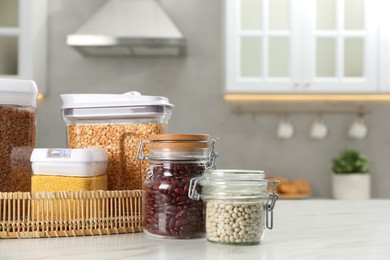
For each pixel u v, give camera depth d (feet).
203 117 11.57
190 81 11.59
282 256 2.56
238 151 11.53
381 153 11.55
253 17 10.37
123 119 3.59
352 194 10.59
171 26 10.19
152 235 3.17
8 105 3.48
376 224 3.89
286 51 10.35
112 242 2.99
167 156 3.13
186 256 2.55
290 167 11.51
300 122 11.54
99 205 3.29
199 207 3.14
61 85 11.46
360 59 10.39
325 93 10.44
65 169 3.29
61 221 3.21
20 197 3.15
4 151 3.46
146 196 3.20
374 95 10.75
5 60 10.29
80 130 3.65
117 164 3.60
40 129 11.37
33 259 2.47
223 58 11.00
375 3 10.34
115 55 11.36
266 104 11.54
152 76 11.56
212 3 11.66
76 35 9.86
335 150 11.53
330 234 3.35
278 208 5.12
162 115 3.58
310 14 10.27
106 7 10.46
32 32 10.06
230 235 2.84
